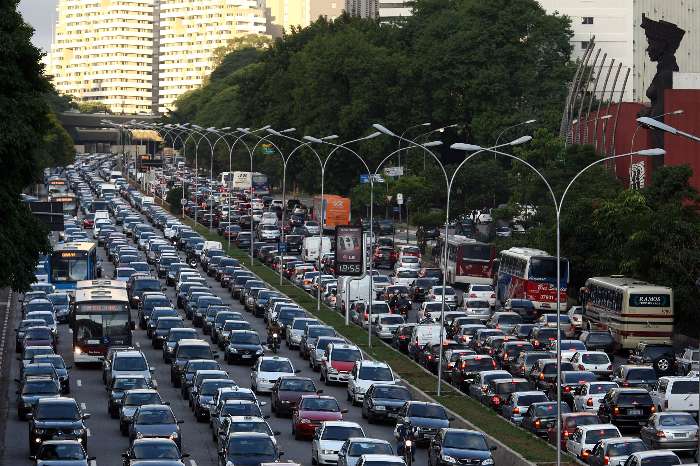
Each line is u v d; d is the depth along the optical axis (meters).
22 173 97.19
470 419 88.56
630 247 129.12
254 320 147.88
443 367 110.06
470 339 122.44
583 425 76.81
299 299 161.75
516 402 88.44
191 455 78.19
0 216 93.56
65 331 134.25
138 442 67.69
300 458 77.12
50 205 167.25
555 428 80.31
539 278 143.62
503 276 153.50
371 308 129.50
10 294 162.00
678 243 126.25
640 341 121.00
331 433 74.44
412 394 102.50
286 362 101.25
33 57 97.38
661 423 77.62
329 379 106.62
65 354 120.38
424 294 164.38
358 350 108.25
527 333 124.69
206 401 89.38
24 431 85.81
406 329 126.62
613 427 76.38
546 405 84.56
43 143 100.69
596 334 118.56
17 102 94.75
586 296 132.12
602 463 70.44
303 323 128.25
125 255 185.50
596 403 91.44
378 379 97.81
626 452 70.38
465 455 73.06
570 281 152.00
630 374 98.19
